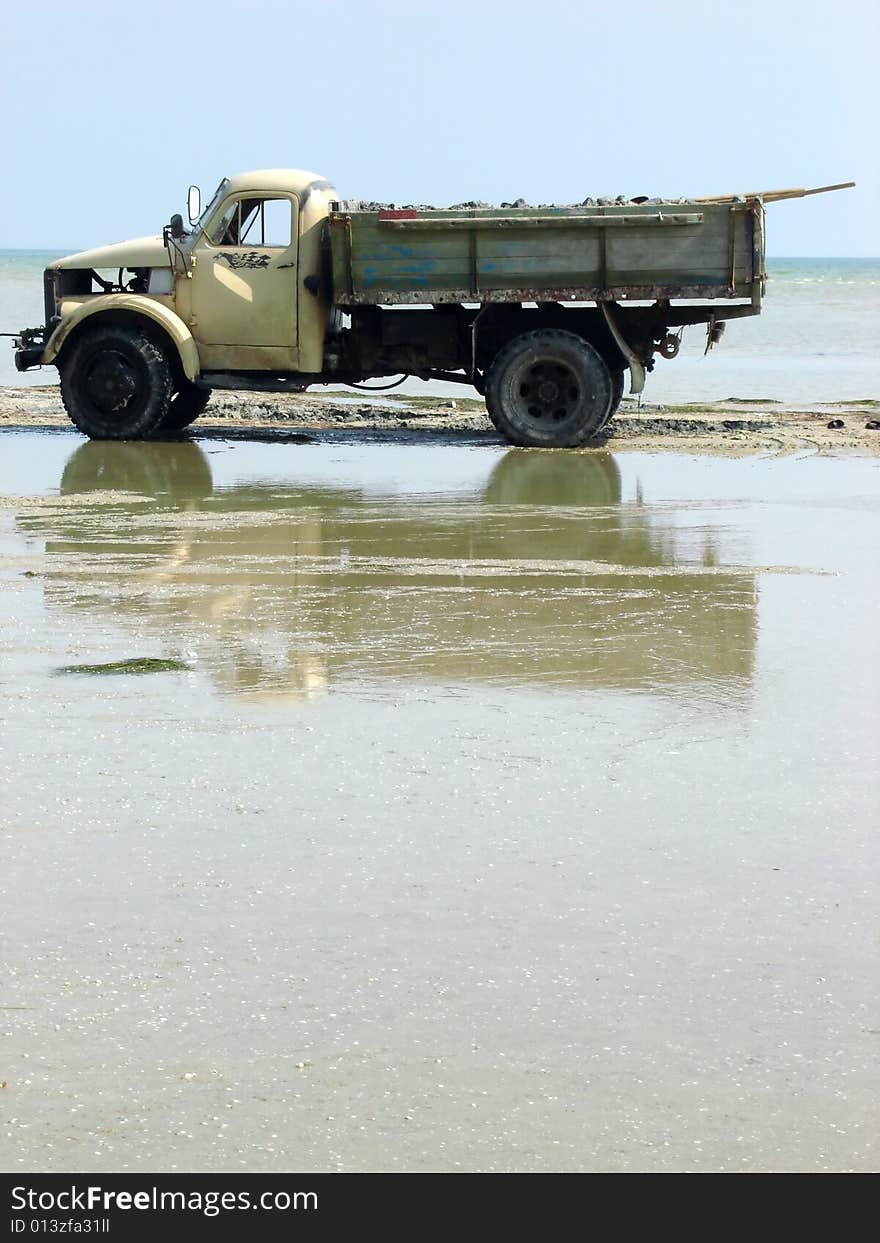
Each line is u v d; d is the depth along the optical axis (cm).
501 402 2036
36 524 1395
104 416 2116
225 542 1304
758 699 823
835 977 507
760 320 6091
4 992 493
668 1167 409
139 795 668
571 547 1282
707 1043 465
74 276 2119
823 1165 410
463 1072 448
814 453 1969
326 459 1931
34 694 822
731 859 603
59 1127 422
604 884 578
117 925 541
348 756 722
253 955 518
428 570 1180
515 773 700
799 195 1972
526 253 1956
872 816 650
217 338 2066
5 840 616
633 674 873
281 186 2034
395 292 1983
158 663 888
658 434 2170
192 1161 409
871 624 999
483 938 532
